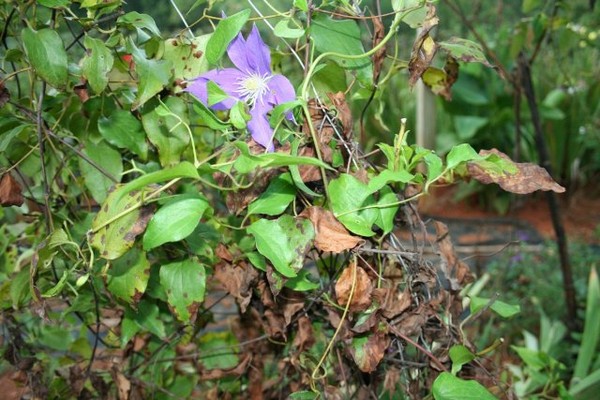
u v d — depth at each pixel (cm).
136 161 81
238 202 62
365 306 62
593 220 284
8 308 78
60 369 87
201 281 67
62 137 76
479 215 291
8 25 69
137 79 69
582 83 304
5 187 68
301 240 58
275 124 57
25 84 81
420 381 73
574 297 155
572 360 152
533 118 137
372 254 67
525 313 180
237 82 60
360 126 70
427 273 65
